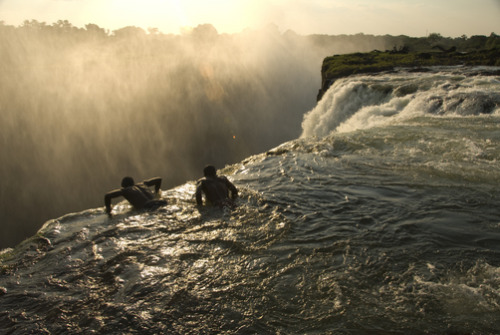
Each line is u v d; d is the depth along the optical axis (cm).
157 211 511
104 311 295
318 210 491
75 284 338
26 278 353
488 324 263
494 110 1173
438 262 353
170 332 267
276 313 285
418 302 292
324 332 260
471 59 3069
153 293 317
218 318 281
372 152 770
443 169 638
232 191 548
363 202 512
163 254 387
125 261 375
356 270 343
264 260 366
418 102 1381
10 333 272
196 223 465
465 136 846
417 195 530
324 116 2184
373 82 2034
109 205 525
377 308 286
